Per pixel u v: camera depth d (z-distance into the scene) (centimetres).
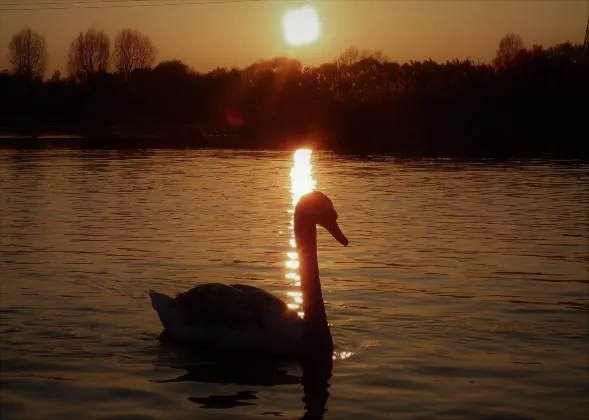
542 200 1830
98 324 796
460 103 4516
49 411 562
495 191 2025
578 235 1339
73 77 8925
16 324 789
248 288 779
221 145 4600
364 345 727
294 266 1083
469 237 1325
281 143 4722
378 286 961
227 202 1820
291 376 647
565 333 757
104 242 1269
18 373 645
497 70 4641
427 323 796
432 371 651
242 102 5809
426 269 1065
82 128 7175
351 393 603
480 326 784
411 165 2950
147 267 1072
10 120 8056
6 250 1196
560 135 4350
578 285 965
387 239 1308
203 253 1175
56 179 2408
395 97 4691
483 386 613
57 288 945
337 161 3222
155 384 625
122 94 7700
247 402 585
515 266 1084
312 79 5266
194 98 7406
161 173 2634
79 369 659
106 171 2712
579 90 4316
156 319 819
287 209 1692
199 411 565
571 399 583
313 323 711
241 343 721
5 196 1945
